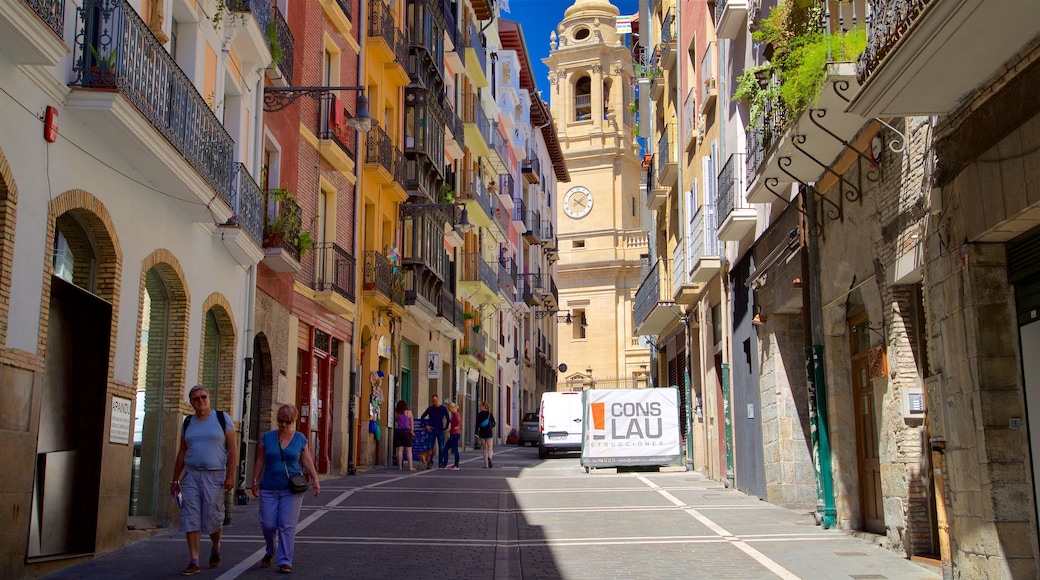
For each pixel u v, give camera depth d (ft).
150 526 44.70
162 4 44.88
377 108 100.78
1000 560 30.71
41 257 32.96
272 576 33.45
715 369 80.18
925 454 38.34
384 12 101.14
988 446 31.27
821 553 39.37
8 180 30.53
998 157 29.99
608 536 44.52
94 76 34.99
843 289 45.83
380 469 92.63
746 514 53.16
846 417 47.26
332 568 35.24
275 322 67.67
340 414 85.81
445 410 95.14
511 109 187.62
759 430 62.80
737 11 63.93
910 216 37.06
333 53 87.10
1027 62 28.07
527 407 208.95
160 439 46.91
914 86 31.12
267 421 66.44
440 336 129.08
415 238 109.09
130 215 40.91
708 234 75.77
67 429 37.04
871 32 32.73
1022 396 31.40
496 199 168.14
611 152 249.34
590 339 245.45
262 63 60.34
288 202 66.85
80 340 38.11
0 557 30.09
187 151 44.55
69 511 36.94
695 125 82.53
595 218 248.73
